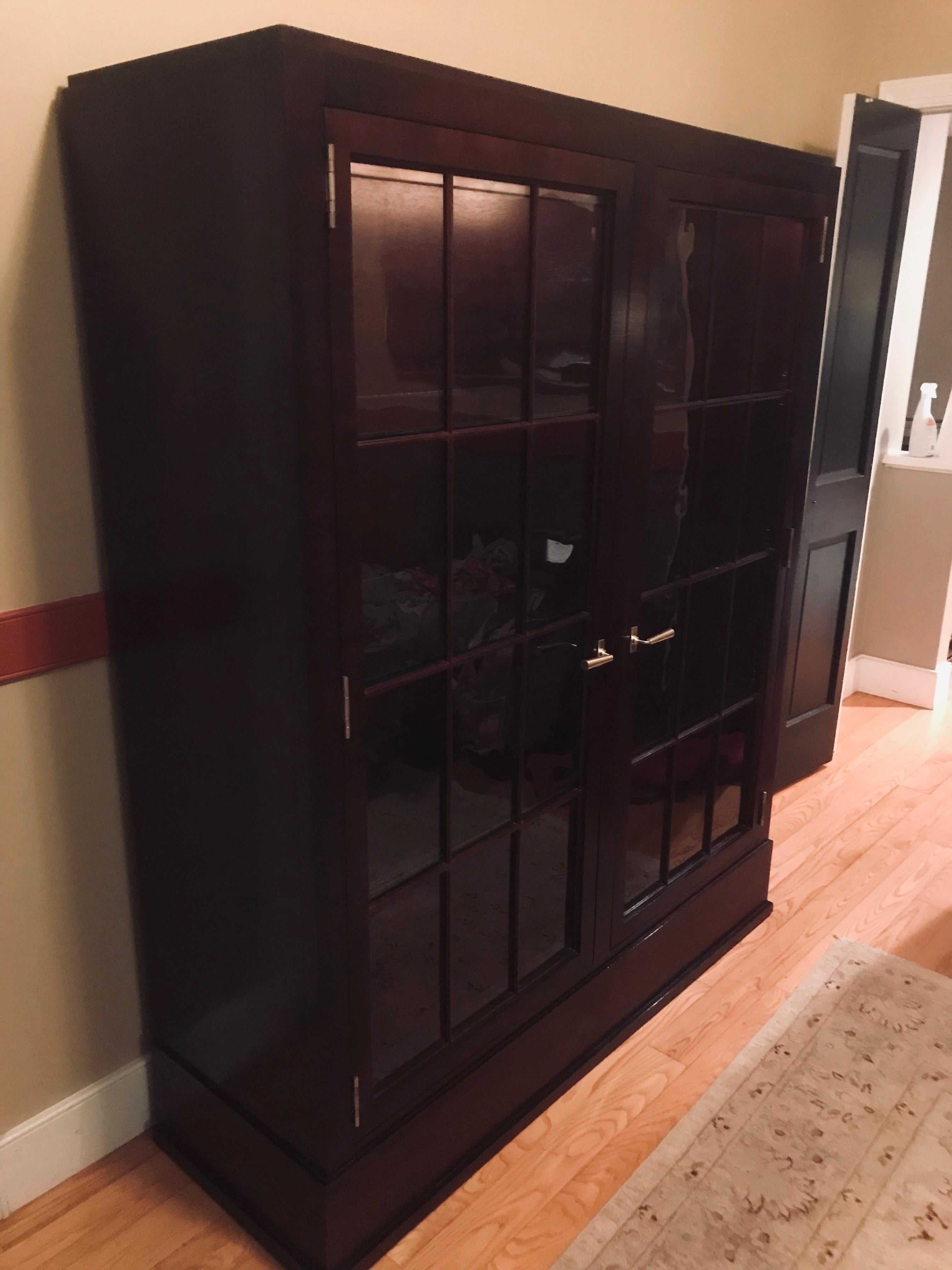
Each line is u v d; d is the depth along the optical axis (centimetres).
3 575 148
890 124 289
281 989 150
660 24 233
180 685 151
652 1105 194
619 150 154
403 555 140
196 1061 174
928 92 299
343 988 147
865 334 310
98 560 158
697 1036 213
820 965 237
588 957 198
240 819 148
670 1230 168
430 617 147
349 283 122
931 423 380
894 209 305
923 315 621
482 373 144
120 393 144
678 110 245
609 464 171
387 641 141
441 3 184
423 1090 167
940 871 279
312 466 124
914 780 334
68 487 152
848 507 320
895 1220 170
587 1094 197
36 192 138
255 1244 166
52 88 136
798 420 218
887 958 240
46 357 145
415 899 158
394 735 146
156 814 165
